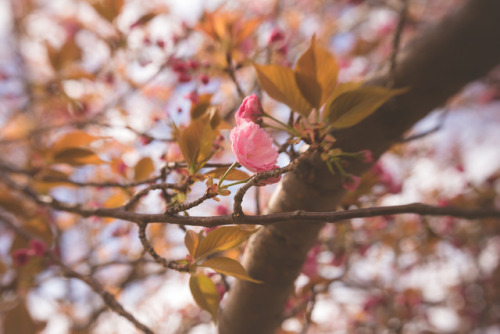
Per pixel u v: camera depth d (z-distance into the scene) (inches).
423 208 20.8
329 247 39.2
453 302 80.4
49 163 33.3
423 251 65.7
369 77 27.2
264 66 24.1
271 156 21.8
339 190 26.5
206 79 32.8
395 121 26.0
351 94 23.7
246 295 28.2
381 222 48.6
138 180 30.7
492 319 78.0
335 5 80.4
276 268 27.6
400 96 25.8
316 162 25.9
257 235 27.8
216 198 22.3
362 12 77.2
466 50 24.8
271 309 28.4
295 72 24.0
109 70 44.1
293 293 29.6
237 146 21.8
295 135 24.0
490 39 24.4
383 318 64.4
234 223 21.8
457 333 80.0
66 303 58.1
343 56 76.0
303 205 26.8
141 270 49.3
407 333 66.7
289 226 26.9
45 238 40.1
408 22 55.2
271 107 59.0
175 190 24.3
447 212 20.8
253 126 21.9
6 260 37.0
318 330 61.0
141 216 23.7
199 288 23.6
